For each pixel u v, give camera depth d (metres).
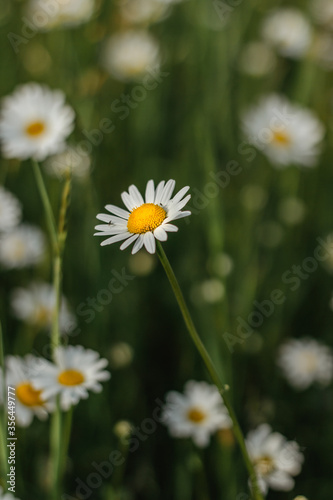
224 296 1.10
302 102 1.30
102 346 1.12
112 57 1.35
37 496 1.04
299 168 1.28
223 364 1.09
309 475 1.06
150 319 1.19
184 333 1.17
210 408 1.02
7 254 1.20
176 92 1.37
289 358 1.14
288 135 1.24
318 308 1.21
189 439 1.06
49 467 1.04
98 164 1.25
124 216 0.87
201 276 1.21
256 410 1.11
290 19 1.42
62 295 1.15
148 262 1.20
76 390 0.92
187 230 1.24
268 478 0.98
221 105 1.31
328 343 1.18
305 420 1.11
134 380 1.12
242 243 1.22
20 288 1.19
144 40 1.36
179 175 1.27
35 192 1.26
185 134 1.31
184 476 1.05
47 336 1.14
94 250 1.15
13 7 1.48
